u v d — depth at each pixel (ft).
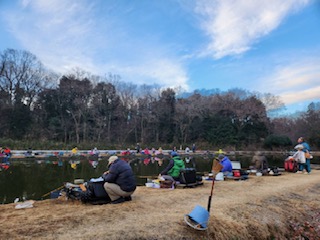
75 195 19.93
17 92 114.52
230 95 145.89
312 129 125.08
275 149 124.88
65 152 79.71
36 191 28.73
